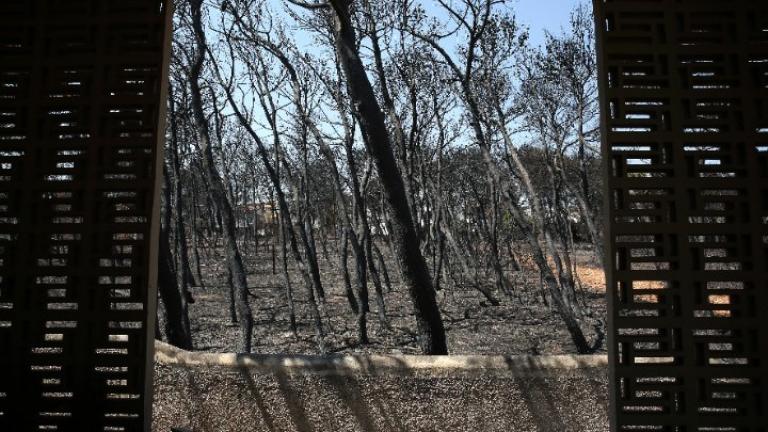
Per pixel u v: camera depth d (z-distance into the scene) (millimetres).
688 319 2688
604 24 2859
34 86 2863
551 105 14945
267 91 11773
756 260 2674
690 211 2729
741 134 2729
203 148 8289
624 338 2717
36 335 2750
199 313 14727
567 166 19359
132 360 2744
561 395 4613
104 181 2811
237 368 4766
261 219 33875
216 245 28000
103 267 2770
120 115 2865
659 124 2771
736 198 2717
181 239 11688
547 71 14500
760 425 2625
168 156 12828
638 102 2840
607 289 2803
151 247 2801
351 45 6688
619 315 2721
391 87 12969
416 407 4637
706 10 2807
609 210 2760
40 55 2889
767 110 2744
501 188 9766
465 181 22328
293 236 11203
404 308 15469
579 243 27656
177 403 4785
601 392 4605
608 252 2771
